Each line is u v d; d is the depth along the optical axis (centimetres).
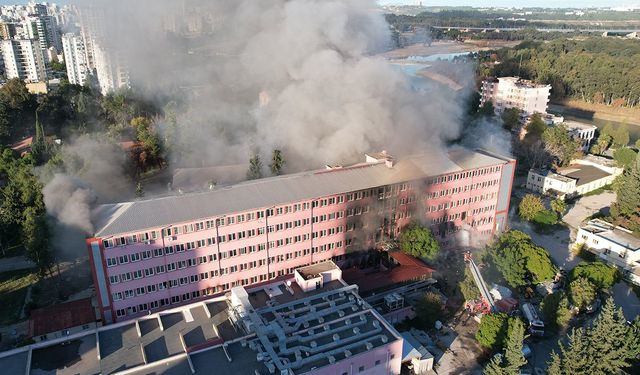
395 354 5425
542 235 9825
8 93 14350
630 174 10244
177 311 5869
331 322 5556
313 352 5081
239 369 4872
